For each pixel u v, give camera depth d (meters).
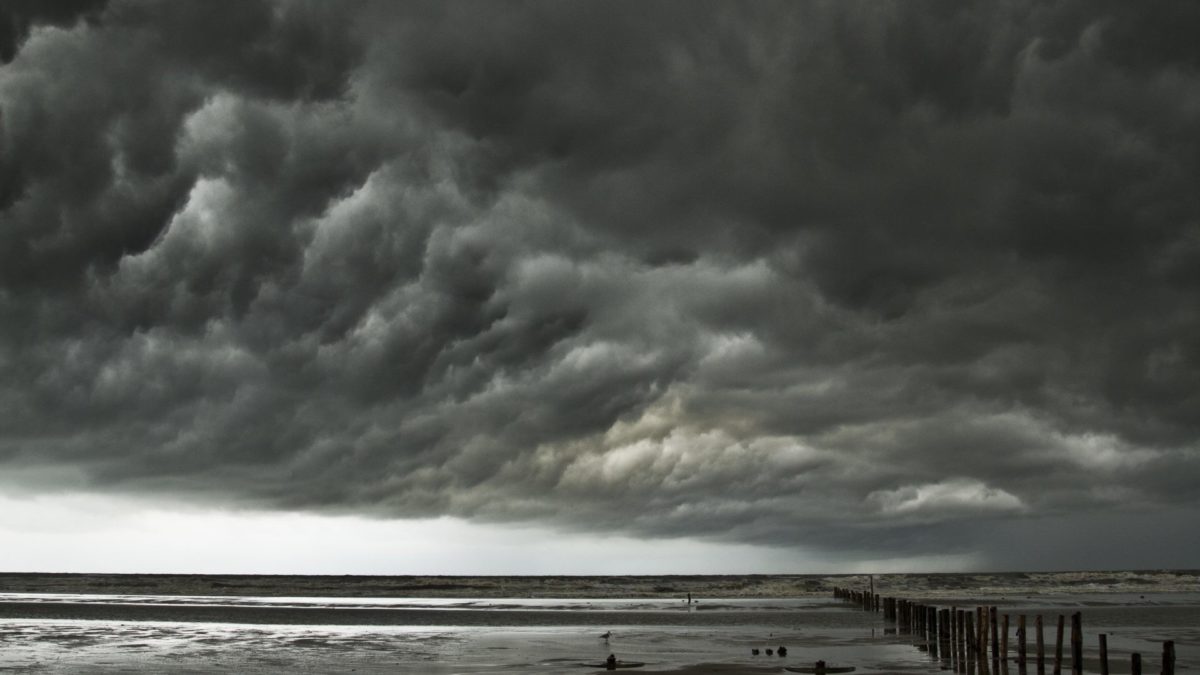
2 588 168.88
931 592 156.88
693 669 37.38
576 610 92.81
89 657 42.19
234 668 38.00
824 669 36.25
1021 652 31.06
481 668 38.22
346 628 62.78
